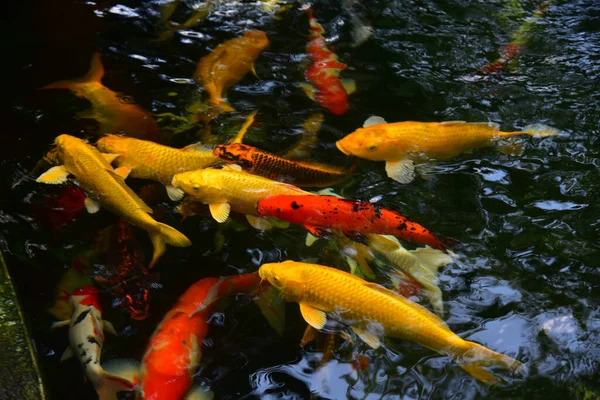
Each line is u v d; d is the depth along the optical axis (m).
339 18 5.75
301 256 3.44
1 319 2.74
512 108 4.61
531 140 4.25
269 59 5.10
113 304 3.10
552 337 2.99
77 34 5.25
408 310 2.82
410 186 3.88
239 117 4.40
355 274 3.28
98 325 2.92
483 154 4.19
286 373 2.84
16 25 5.29
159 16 5.62
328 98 4.62
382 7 5.96
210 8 5.79
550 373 2.82
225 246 3.48
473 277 3.31
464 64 5.14
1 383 2.45
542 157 4.16
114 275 3.26
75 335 2.87
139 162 3.68
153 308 3.09
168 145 4.05
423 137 3.97
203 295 3.07
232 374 2.82
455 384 2.76
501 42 5.45
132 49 5.12
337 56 5.19
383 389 2.77
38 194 3.67
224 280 3.17
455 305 3.14
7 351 2.60
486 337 2.98
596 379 2.80
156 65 4.93
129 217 3.42
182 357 2.77
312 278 2.98
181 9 5.75
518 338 2.98
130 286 3.20
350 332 2.97
